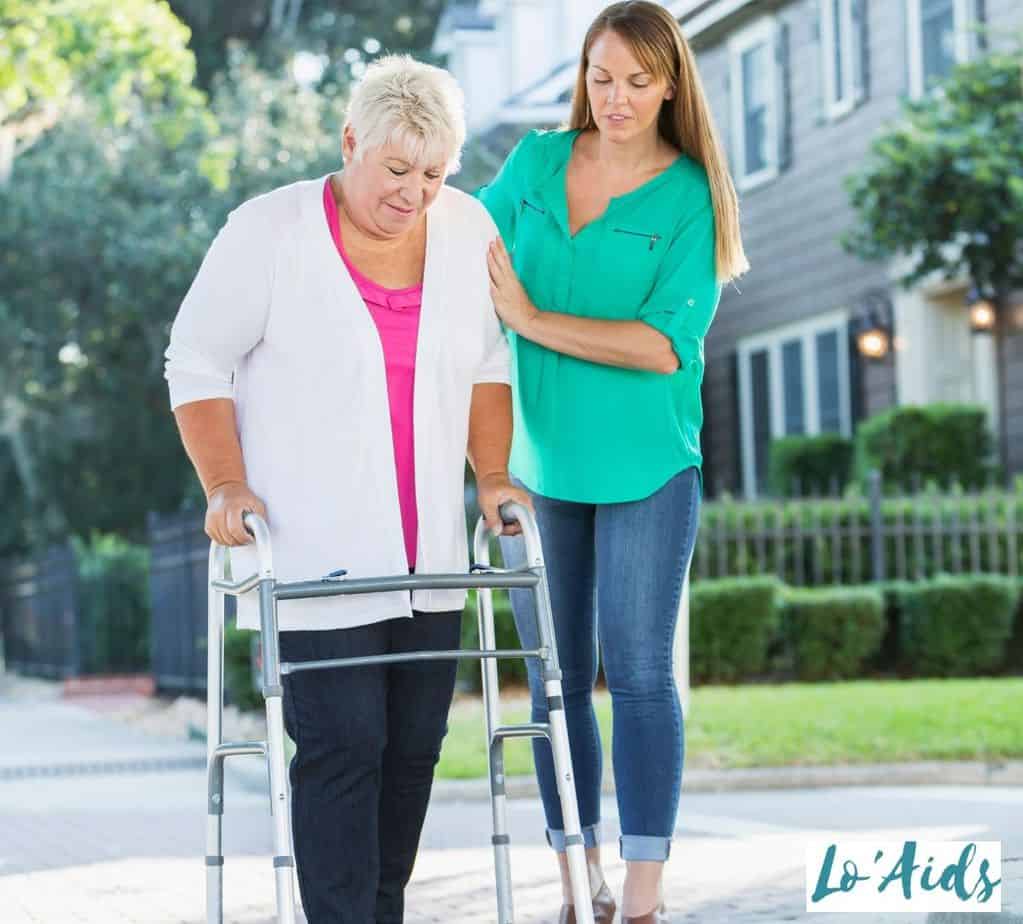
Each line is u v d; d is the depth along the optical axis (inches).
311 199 189.8
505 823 192.2
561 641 221.9
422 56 1321.4
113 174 1179.3
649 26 213.0
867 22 839.7
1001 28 746.2
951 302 832.3
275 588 175.5
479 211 202.1
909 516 681.0
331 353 187.8
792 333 928.9
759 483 970.7
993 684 572.4
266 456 189.2
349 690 184.7
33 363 1253.7
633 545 214.2
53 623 1082.7
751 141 954.7
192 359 189.8
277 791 169.6
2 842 363.9
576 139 224.2
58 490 1282.0
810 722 472.1
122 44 776.3
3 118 844.0
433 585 179.9
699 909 257.6
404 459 190.1
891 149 723.4
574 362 217.3
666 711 212.7
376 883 187.6
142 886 299.7
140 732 653.9
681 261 216.8
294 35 1488.7
